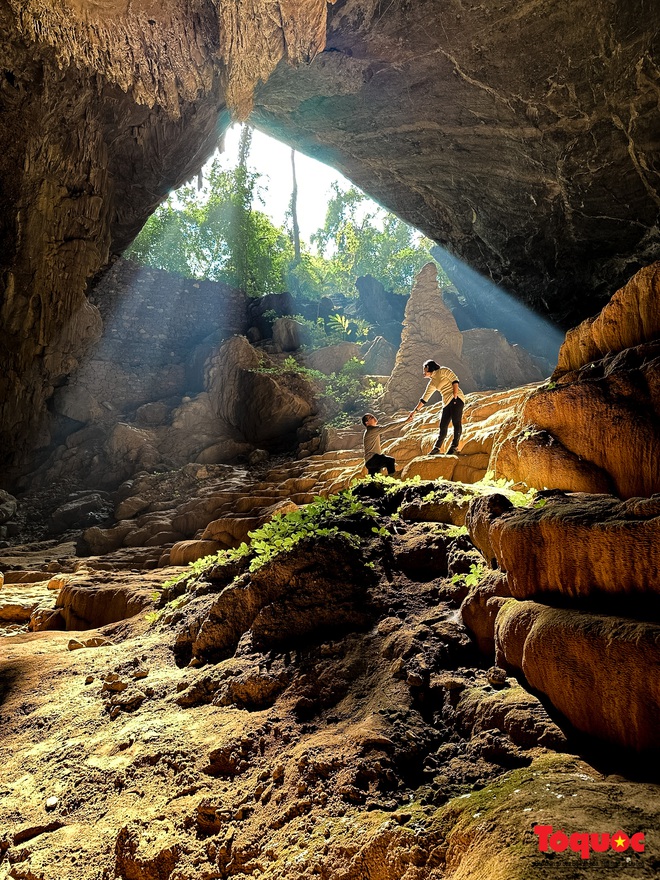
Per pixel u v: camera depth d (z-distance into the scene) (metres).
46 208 11.30
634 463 3.70
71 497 13.37
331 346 16.59
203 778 2.57
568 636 2.19
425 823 1.92
